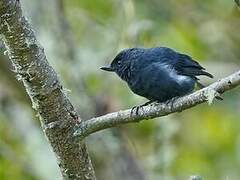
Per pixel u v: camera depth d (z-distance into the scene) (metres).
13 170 13.13
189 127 15.12
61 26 13.79
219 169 14.18
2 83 14.20
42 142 13.42
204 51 14.97
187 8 15.17
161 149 13.16
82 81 13.47
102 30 14.39
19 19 6.21
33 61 6.38
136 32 13.47
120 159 13.73
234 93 14.59
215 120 15.12
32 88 6.52
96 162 13.81
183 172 14.09
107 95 13.42
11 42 6.28
